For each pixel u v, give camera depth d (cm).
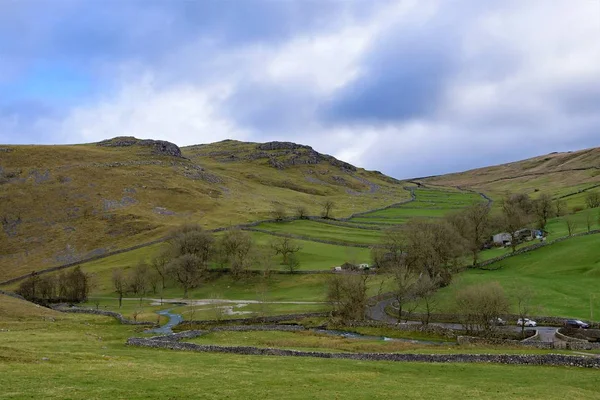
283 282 14975
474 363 5688
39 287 15600
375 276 14212
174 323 10388
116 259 19600
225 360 5631
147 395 3578
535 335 8012
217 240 18500
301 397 3719
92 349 6500
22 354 5138
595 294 10631
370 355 6019
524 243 16725
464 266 14762
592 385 4638
